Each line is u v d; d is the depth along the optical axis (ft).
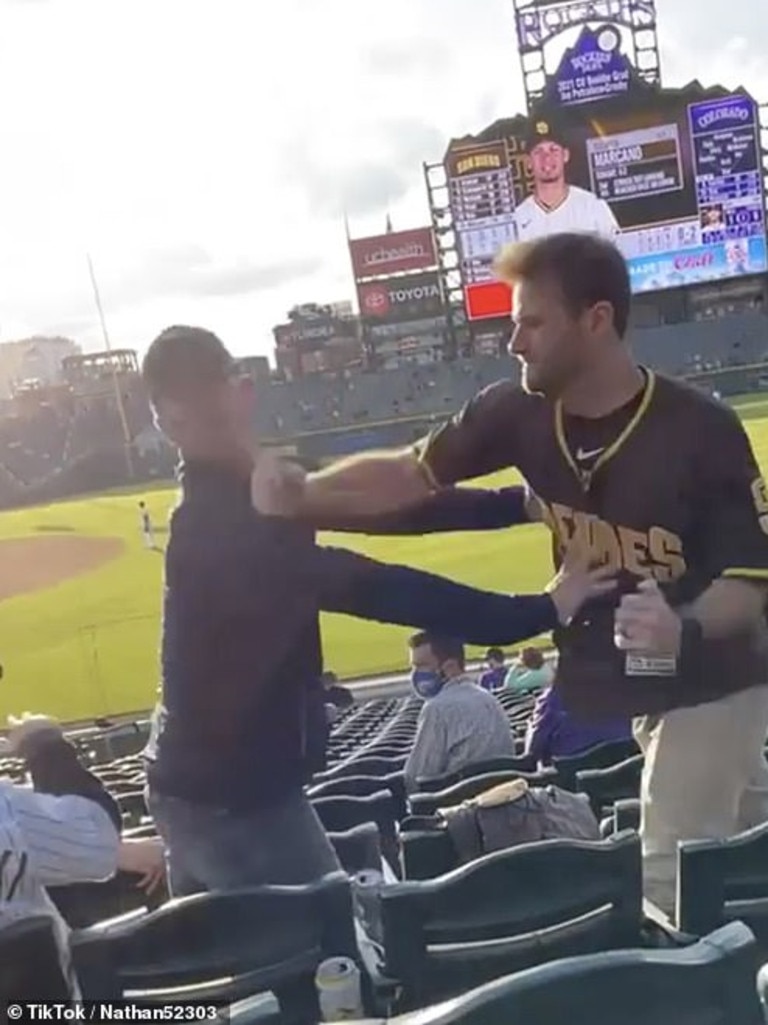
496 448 7.54
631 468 7.23
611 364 7.22
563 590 7.48
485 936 7.03
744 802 8.83
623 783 11.80
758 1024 4.71
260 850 8.24
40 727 8.20
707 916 7.29
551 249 7.09
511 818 9.37
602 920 7.26
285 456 7.38
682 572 7.34
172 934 6.79
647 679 7.51
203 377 7.20
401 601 7.44
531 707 21.84
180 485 7.54
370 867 10.15
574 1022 4.40
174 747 8.03
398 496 7.43
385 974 6.98
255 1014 4.79
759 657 7.52
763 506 7.32
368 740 24.02
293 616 7.54
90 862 7.55
